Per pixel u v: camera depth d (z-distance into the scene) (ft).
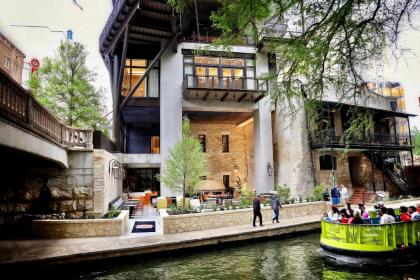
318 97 16.51
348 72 15.31
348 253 33.60
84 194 45.88
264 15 15.07
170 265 32.14
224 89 69.26
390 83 99.25
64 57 59.98
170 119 71.92
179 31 69.92
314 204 60.03
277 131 84.89
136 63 74.95
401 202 72.23
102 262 31.50
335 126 76.18
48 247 33.22
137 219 51.85
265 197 68.03
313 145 75.25
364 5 13.42
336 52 15.02
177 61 74.28
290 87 16.93
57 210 44.55
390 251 32.65
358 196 77.66
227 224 47.65
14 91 25.25
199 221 44.70
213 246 38.91
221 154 96.02
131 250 32.91
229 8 14.65
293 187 77.00
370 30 13.99
